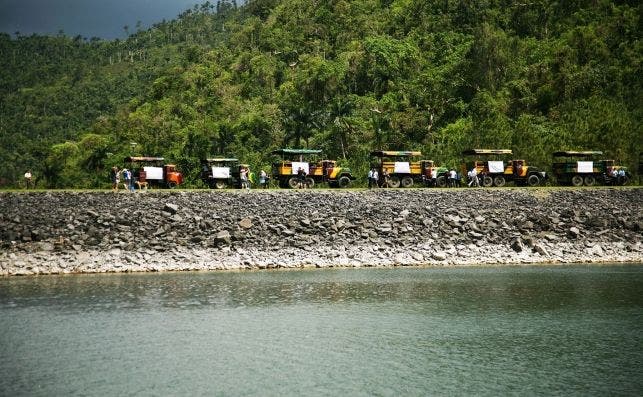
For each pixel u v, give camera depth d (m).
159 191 52.91
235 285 38.50
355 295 36.50
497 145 76.56
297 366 24.53
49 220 45.12
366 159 85.12
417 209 52.94
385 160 66.75
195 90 150.88
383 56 122.00
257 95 140.62
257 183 75.75
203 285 38.34
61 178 117.25
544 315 32.72
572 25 127.50
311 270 43.94
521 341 28.25
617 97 97.75
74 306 32.69
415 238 49.19
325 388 22.23
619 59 110.75
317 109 106.50
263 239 46.53
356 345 27.31
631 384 23.02
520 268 46.09
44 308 32.22
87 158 121.94
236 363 24.73
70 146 139.12
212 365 24.45
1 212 45.75
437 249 48.66
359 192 55.94
